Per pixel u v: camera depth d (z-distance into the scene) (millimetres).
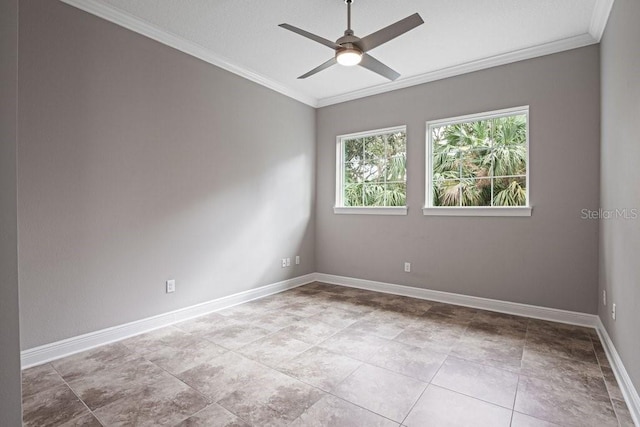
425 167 3934
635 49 1813
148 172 2904
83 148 2502
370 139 4531
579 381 2062
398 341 2676
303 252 4723
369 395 1907
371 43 2332
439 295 3832
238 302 3727
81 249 2498
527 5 2541
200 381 2057
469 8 2584
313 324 3068
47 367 2225
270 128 4145
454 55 3385
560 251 3139
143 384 2018
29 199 2250
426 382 2051
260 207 4020
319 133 4887
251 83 3885
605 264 2650
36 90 2273
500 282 3455
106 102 2625
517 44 3150
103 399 1855
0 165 858
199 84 3314
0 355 863
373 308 3562
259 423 1656
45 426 1623
